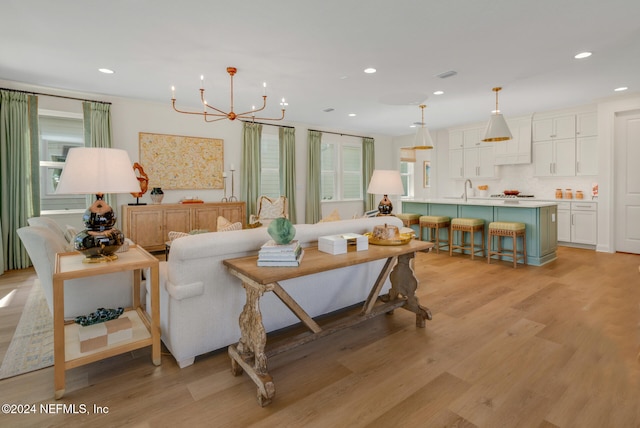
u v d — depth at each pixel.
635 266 4.46
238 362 1.90
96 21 2.75
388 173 3.91
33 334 2.46
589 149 5.74
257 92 4.82
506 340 2.38
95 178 1.91
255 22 2.77
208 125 6.04
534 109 6.03
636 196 5.20
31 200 4.47
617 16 2.71
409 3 2.50
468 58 3.56
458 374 1.96
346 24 2.81
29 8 2.54
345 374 1.97
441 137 8.02
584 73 4.05
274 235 1.98
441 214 5.76
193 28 2.87
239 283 2.19
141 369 2.02
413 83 4.39
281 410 1.65
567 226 5.94
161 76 4.11
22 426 1.54
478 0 2.47
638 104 4.99
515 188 6.92
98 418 1.59
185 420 1.58
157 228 5.15
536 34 3.02
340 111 6.04
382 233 2.58
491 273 4.18
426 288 3.58
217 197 6.20
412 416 1.60
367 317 2.44
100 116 4.94
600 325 2.61
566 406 1.66
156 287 2.01
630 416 1.58
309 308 2.59
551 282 3.77
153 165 5.50
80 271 1.77
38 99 4.55
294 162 7.05
